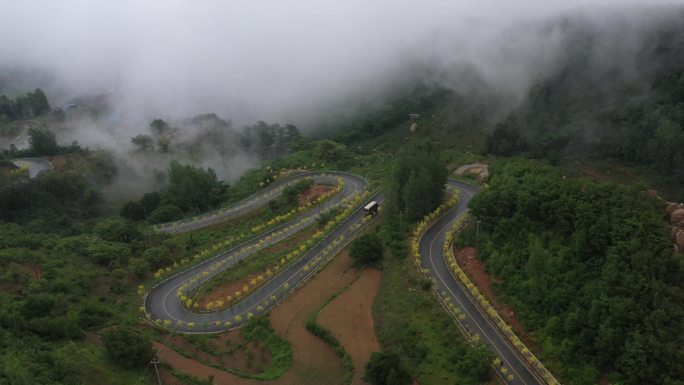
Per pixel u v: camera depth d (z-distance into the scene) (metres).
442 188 132.12
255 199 174.00
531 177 108.44
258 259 126.06
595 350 76.25
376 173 172.75
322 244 126.75
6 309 90.94
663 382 67.81
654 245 80.31
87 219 184.62
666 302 72.94
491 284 97.00
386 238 119.12
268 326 98.56
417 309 94.00
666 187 163.38
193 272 126.38
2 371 74.56
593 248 87.12
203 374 89.62
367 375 78.94
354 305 99.00
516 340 83.31
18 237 134.75
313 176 183.50
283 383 85.25
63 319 91.12
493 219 106.12
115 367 86.06
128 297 115.75
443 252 111.44
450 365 81.12
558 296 84.00
